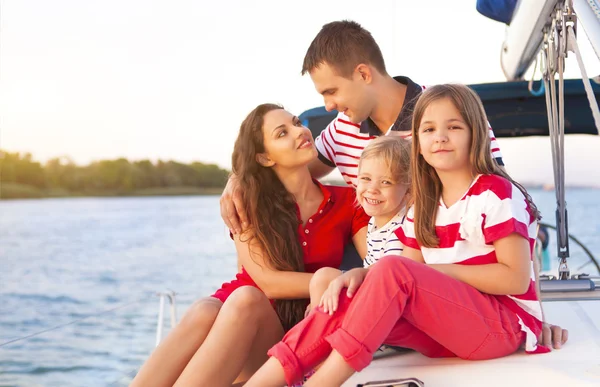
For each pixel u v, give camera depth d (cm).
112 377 797
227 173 222
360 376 159
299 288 193
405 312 154
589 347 166
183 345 171
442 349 168
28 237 2359
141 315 835
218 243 2091
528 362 156
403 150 197
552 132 222
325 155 251
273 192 206
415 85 228
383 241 201
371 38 228
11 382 888
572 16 201
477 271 160
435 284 152
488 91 315
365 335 143
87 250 2164
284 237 200
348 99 227
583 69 194
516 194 164
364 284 149
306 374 160
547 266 373
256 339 173
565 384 139
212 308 174
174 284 1905
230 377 164
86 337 852
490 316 157
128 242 2261
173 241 2236
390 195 196
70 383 853
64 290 1867
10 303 1806
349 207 215
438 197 174
